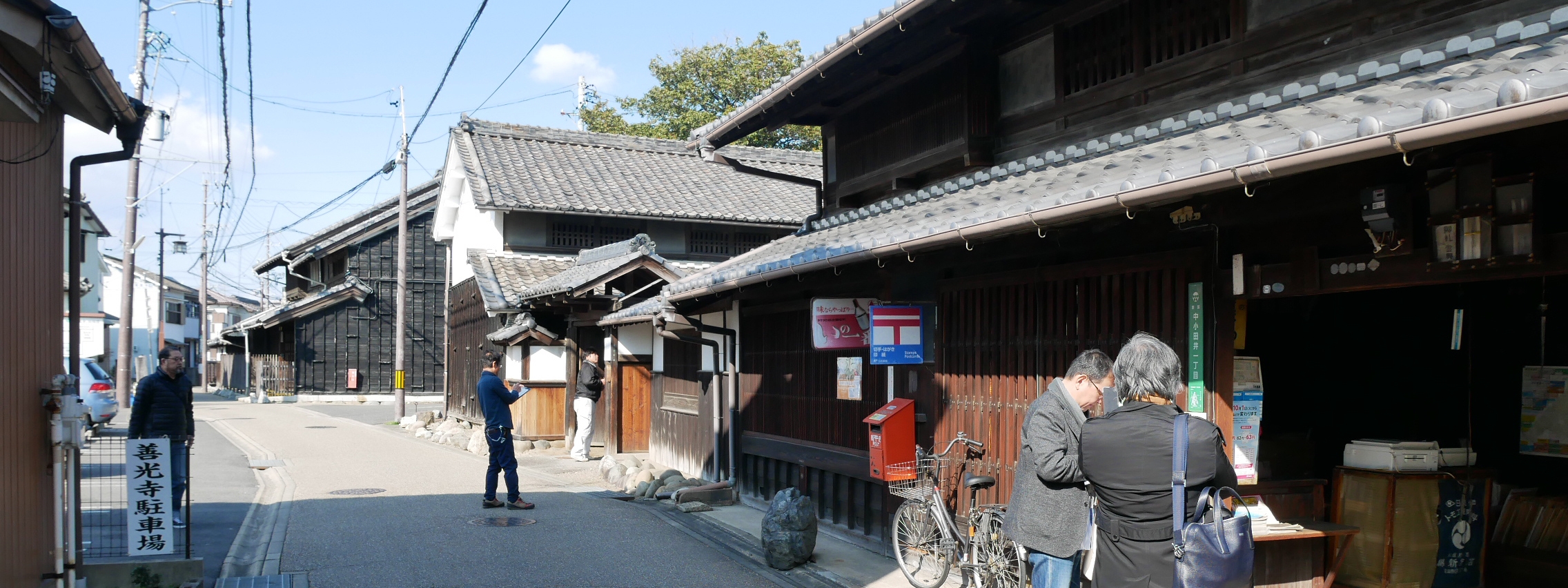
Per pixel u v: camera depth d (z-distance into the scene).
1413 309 6.48
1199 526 3.35
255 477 12.43
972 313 6.77
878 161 9.34
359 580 6.86
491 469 10.04
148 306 46.69
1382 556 5.24
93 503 9.16
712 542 8.45
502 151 20.45
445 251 32.44
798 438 9.45
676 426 13.10
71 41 4.79
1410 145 3.25
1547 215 3.70
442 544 8.16
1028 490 4.43
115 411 16.81
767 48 33.53
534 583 6.89
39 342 5.62
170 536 6.36
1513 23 4.41
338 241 30.33
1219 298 4.93
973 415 6.70
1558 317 5.77
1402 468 5.31
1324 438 6.68
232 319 72.38
